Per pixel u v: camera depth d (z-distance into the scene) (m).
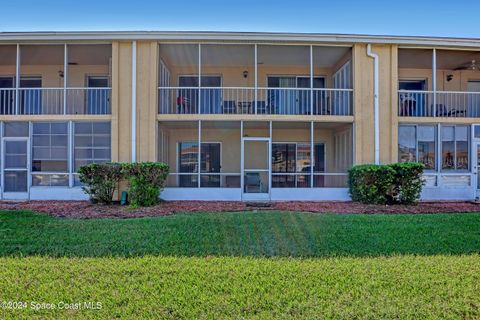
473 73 14.86
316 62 13.83
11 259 5.70
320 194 12.02
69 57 13.06
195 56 13.10
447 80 14.76
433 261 5.70
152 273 5.07
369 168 10.87
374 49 12.05
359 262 5.63
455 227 7.75
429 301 4.19
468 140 12.41
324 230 7.46
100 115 11.63
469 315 3.87
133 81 11.62
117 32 11.34
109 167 10.57
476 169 12.31
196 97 13.79
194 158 14.31
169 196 11.82
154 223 7.90
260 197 11.95
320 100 13.95
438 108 13.82
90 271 5.14
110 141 11.76
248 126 13.38
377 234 7.21
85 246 6.40
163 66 13.00
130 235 7.04
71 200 11.50
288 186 14.44
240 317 3.77
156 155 11.70
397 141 12.02
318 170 14.55
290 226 7.74
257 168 14.41
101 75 14.07
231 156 14.35
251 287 4.57
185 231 7.31
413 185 10.82
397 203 10.91
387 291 4.46
